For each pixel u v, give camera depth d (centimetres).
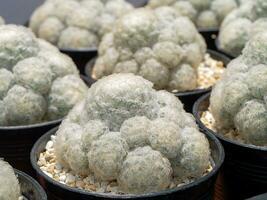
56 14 64
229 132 41
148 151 33
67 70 45
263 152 37
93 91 36
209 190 34
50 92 44
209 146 37
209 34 65
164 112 35
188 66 49
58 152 36
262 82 39
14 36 44
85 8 63
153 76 48
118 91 34
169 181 34
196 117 41
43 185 35
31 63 43
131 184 33
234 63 42
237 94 39
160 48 48
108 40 51
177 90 48
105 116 34
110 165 33
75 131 35
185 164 34
